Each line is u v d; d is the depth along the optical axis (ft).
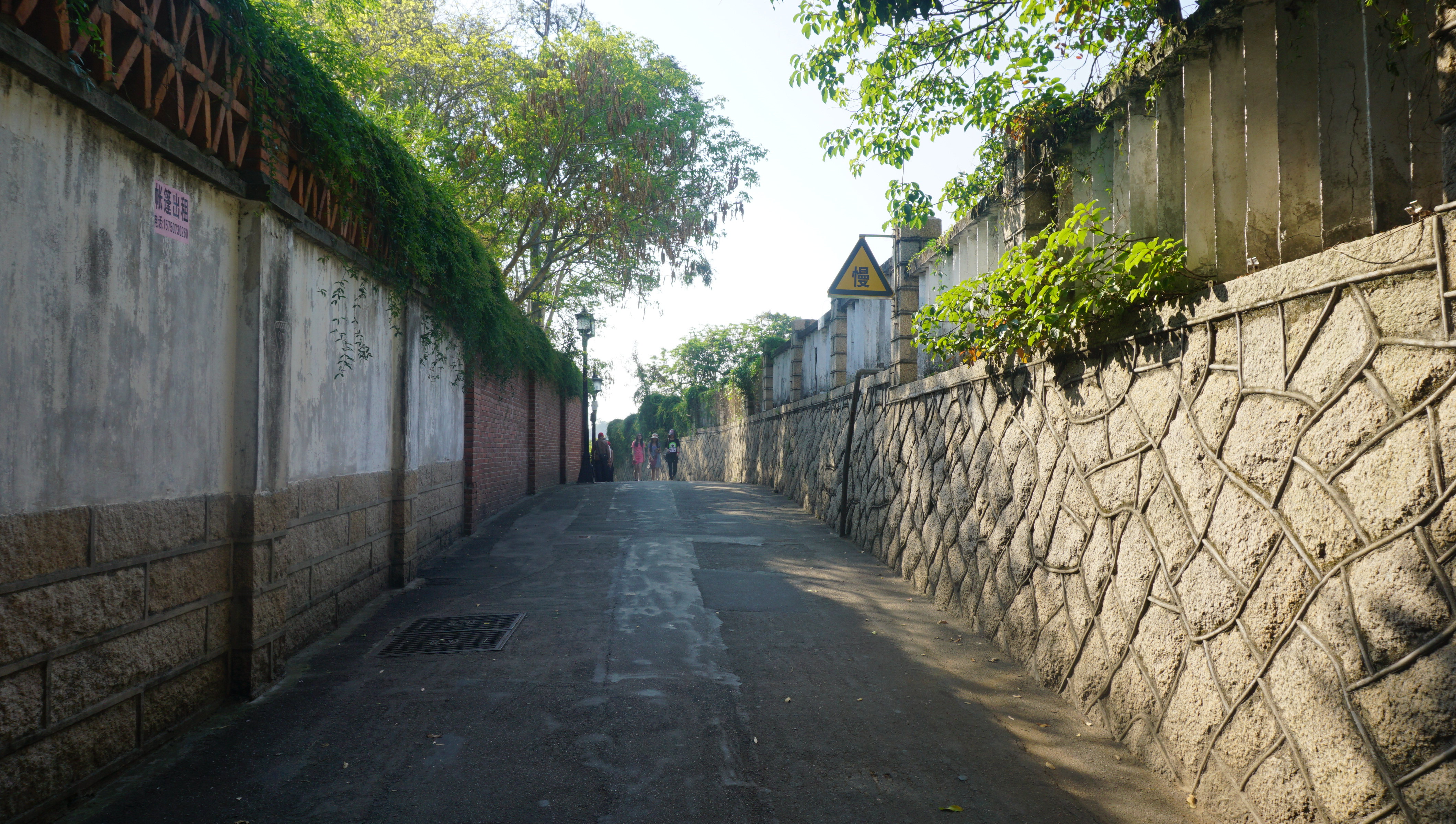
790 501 54.24
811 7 19.97
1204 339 11.08
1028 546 16.80
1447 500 7.20
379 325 22.94
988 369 19.43
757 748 12.67
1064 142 17.40
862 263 31.50
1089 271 14.26
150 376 11.80
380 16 39.99
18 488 9.23
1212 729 10.53
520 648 17.94
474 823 10.23
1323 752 8.57
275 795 10.87
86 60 10.22
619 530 37.76
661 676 16.11
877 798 11.05
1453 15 7.53
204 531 13.33
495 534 36.32
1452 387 7.22
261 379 14.53
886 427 30.45
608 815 10.49
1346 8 9.57
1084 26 16.11
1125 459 13.07
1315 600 8.80
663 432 161.07
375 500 22.82
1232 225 11.79
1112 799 11.07
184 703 12.87
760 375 75.61
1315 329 8.93
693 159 56.13
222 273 13.83
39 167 9.52
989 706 14.66
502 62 46.75
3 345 8.96
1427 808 7.31
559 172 52.49
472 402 35.91
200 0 12.42
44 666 9.68
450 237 27.63
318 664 16.69
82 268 10.30
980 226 22.62
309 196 17.26
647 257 56.49
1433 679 7.28
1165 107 13.48
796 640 18.80
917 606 22.41
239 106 13.66
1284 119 10.41
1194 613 11.00
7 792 9.13
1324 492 8.71
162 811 10.35
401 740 12.78
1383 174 9.10
